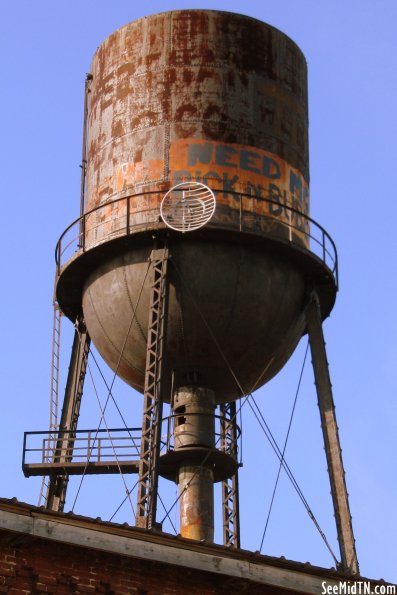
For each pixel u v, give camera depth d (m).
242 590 26.22
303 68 37.31
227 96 35.12
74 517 24.62
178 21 35.88
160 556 25.17
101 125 35.94
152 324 33.03
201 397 34.75
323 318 37.16
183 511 34.44
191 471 34.69
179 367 34.28
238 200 34.12
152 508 31.27
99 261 34.69
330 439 34.06
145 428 32.16
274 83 35.94
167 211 33.78
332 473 33.72
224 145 34.69
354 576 27.16
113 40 36.50
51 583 24.50
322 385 34.59
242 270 33.53
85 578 24.83
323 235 35.69
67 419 36.56
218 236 33.50
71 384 36.91
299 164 35.88
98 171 35.56
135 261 33.88
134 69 35.72
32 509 24.30
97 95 36.50
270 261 34.03
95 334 34.97
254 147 34.91
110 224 34.50
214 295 33.31
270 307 33.84
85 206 35.88
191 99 35.03
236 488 38.44
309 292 35.16
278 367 35.12
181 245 33.62
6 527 23.97
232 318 33.47
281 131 35.62
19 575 24.30
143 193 34.28
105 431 35.19
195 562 25.50
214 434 34.88
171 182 34.31
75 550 24.91
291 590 26.55
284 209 34.69
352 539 32.72
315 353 34.88
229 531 38.00
